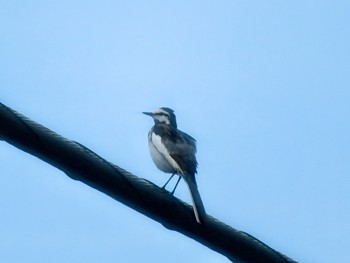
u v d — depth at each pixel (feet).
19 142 39.17
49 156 39.86
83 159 40.57
